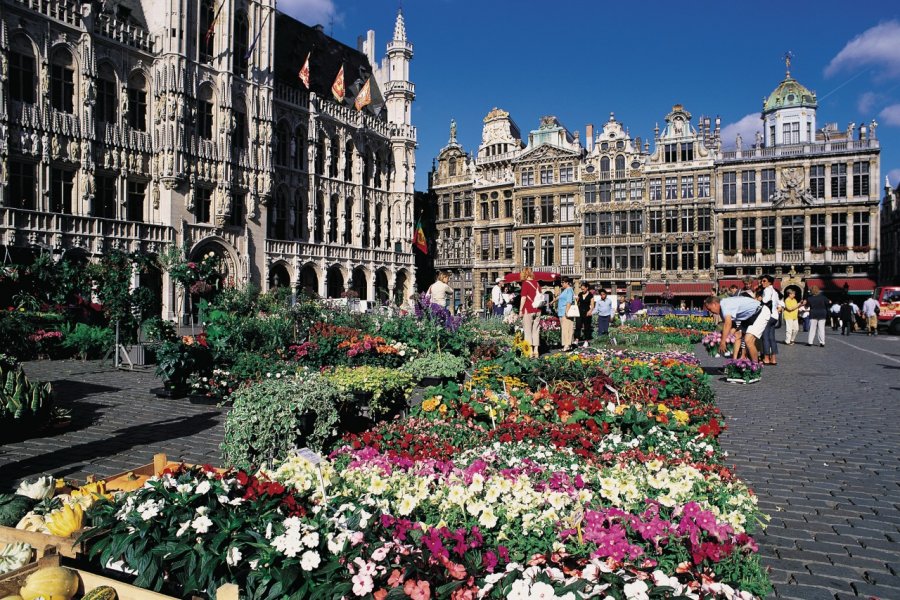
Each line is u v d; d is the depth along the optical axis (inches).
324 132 2005.4
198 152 1563.7
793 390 547.8
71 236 1301.7
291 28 2096.5
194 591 157.0
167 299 1480.1
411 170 2345.0
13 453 341.4
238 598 147.6
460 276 2608.3
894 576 197.6
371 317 831.1
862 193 1951.3
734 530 186.2
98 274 795.4
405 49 2337.6
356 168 2133.4
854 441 367.6
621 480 211.2
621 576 152.1
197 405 487.2
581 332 986.1
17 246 1210.0
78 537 171.0
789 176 2028.8
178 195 1529.3
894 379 614.9
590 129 2377.0
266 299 824.3
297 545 155.5
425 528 176.4
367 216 2197.3
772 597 184.4
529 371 477.7
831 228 1984.5
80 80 1363.2
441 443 305.4
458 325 756.6
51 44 1307.8
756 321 594.9
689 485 214.2
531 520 186.7
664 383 451.5
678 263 2162.9
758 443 363.3
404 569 151.9
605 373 482.6
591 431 337.1
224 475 207.2
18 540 178.4
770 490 281.3
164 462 246.2
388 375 393.4
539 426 331.0
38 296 887.7
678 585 149.7
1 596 154.2
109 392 535.8
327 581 152.1
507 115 2527.1
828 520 245.3
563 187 2347.4
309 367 544.7
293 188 1905.8
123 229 1408.7
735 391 543.5
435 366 493.7
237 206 1694.1
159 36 1518.2
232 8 1646.2
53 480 223.9
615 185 2261.3
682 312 1700.3
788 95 2089.1
